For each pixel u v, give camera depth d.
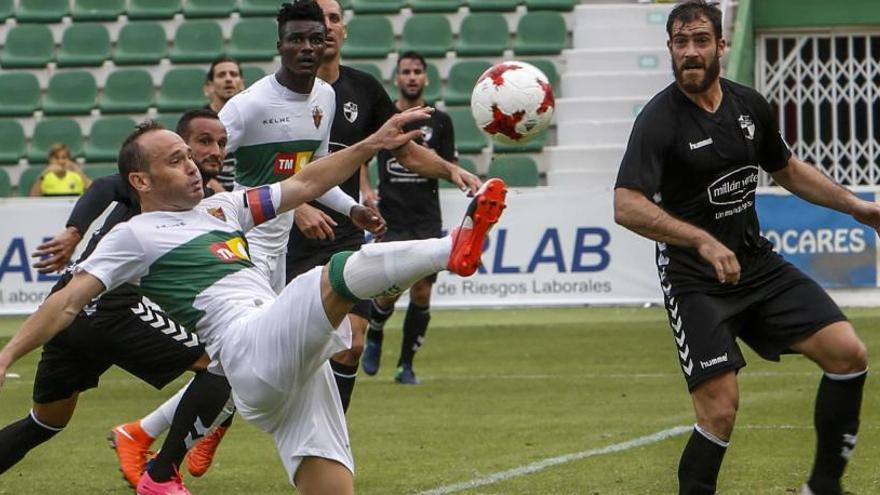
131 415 22.61
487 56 46.03
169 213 12.20
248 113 16.45
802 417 20.38
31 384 27.06
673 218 12.51
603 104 44.12
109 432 20.73
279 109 16.55
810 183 13.84
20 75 46.78
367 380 26.25
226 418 15.15
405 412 21.97
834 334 12.86
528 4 47.06
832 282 34.28
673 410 21.58
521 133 14.66
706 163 12.95
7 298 35.19
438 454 17.92
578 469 16.55
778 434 18.80
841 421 13.06
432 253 10.23
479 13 46.78
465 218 10.16
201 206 12.47
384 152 28.19
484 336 32.47
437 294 35.06
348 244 18.20
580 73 45.12
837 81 43.94
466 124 43.88
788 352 13.20
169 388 26.27
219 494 15.60
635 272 34.78
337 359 17.30
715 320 12.77
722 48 12.97
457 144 43.41
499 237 34.94
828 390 13.06
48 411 15.23
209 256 11.98
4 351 11.41
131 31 47.69
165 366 14.87
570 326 33.59
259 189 12.62
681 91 13.07
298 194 12.62
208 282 11.87
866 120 43.84
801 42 43.97
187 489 15.83
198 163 14.94
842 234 34.22
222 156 15.09
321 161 12.73
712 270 12.98
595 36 46.44
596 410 21.73
